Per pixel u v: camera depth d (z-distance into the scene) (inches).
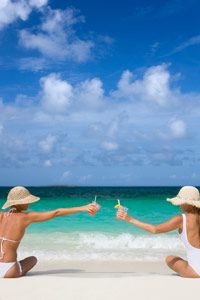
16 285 191.9
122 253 366.6
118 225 579.2
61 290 183.2
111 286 189.2
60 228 547.2
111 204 1058.1
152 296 174.9
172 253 367.9
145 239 442.6
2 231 223.1
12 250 220.8
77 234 489.4
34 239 451.2
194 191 225.6
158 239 441.4
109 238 454.0
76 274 263.9
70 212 222.5
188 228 219.8
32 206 1047.0
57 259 333.4
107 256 350.3
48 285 191.2
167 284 193.2
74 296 174.6
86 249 387.5
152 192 2373.3
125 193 2267.5
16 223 221.6
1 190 2642.7
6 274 215.6
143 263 316.5
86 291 181.6
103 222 613.0
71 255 354.3
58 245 412.5
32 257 237.3
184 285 191.6
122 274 266.2
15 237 220.8
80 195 2084.2
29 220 222.5
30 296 175.0
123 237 458.0
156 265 308.3
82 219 647.1
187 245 220.8
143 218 707.4
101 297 173.3
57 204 1128.8
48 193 2386.8
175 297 173.6
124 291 181.5
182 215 222.1
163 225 218.8
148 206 952.3
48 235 482.0
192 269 216.4
